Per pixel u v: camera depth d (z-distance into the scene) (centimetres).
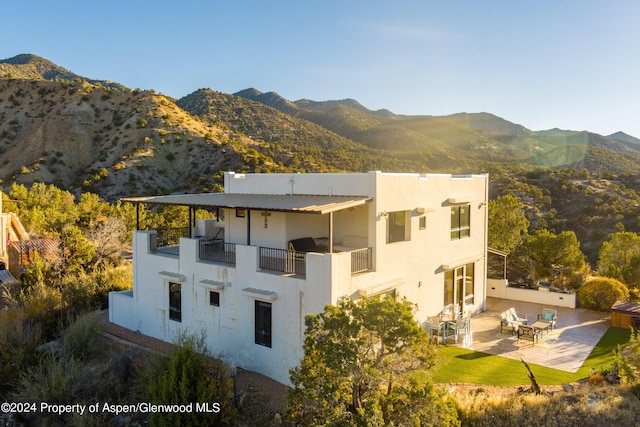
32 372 1478
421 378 1052
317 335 1051
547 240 2838
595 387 1348
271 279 1462
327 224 1884
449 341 1773
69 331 1755
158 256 1834
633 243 2802
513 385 1393
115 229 3709
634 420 1194
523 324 1922
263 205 1527
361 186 1599
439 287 1934
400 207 1680
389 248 1628
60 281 2623
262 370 1494
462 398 1266
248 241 1573
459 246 2073
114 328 1980
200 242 1784
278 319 1448
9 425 1301
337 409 963
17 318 1788
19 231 3653
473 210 2192
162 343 1786
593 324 2019
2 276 2806
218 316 1625
